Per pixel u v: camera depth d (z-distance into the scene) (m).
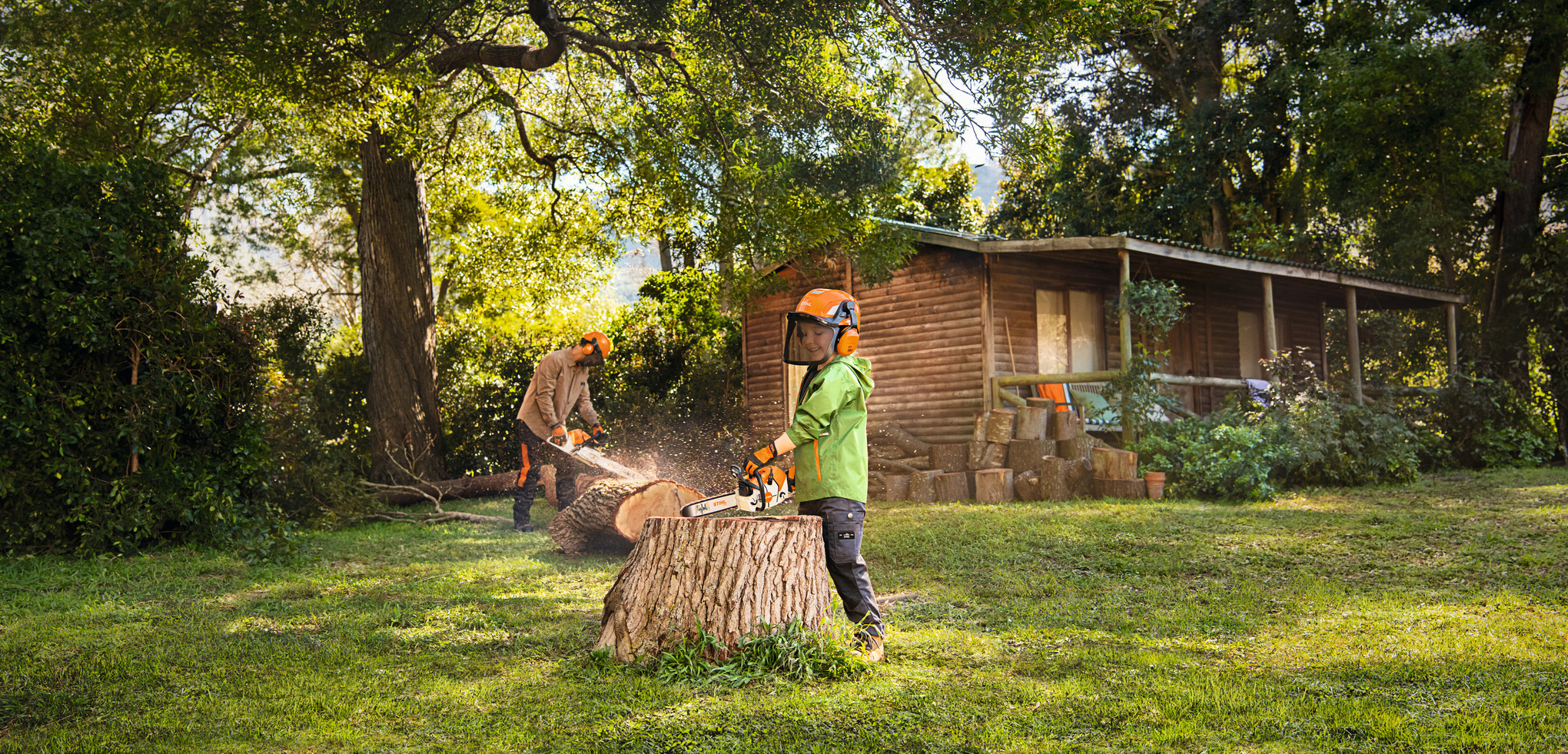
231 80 9.97
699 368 16.12
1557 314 14.62
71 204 7.09
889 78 12.06
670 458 14.54
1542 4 15.62
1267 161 20.67
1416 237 16.83
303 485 8.98
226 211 18.62
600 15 11.96
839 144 12.16
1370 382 19.84
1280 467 10.37
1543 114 16.41
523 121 15.23
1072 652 3.76
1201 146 19.98
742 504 3.57
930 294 13.22
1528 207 16.42
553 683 3.38
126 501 6.88
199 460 7.36
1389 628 4.02
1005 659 3.68
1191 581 5.43
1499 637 3.78
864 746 2.66
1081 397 12.93
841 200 12.08
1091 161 22.02
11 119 10.40
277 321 12.89
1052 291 13.45
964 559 6.22
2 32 9.73
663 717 2.92
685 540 3.54
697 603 3.47
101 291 7.03
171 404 7.20
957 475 10.16
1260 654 3.69
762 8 10.77
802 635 3.46
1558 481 10.12
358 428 13.41
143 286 7.26
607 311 22.53
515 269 21.12
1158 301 10.70
